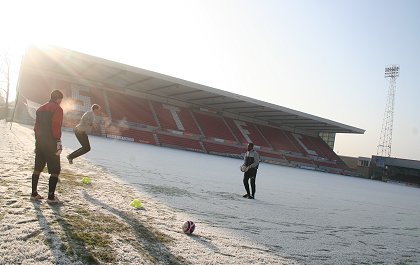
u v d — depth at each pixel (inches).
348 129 2218.3
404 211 532.4
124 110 1691.7
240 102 1800.0
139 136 1567.4
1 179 236.2
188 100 2010.3
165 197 296.7
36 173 194.7
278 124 2466.8
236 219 255.1
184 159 923.4
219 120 2121.1
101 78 1691.7
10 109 1722.4
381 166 2491.4
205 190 392.5
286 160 2032.5
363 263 188.5
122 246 145.6
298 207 382.9
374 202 613.6
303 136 2566.4
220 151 1782.7
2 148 424.8
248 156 390.6
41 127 190.5
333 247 214.4
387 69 2630.4
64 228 153.9
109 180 331.0
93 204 214.1
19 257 116.3
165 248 153.9
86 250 133.4
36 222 154.6
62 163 386.6
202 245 169.0
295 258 175.8
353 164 2691.9
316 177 1229.1
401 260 208.5
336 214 375.9
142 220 197.0
